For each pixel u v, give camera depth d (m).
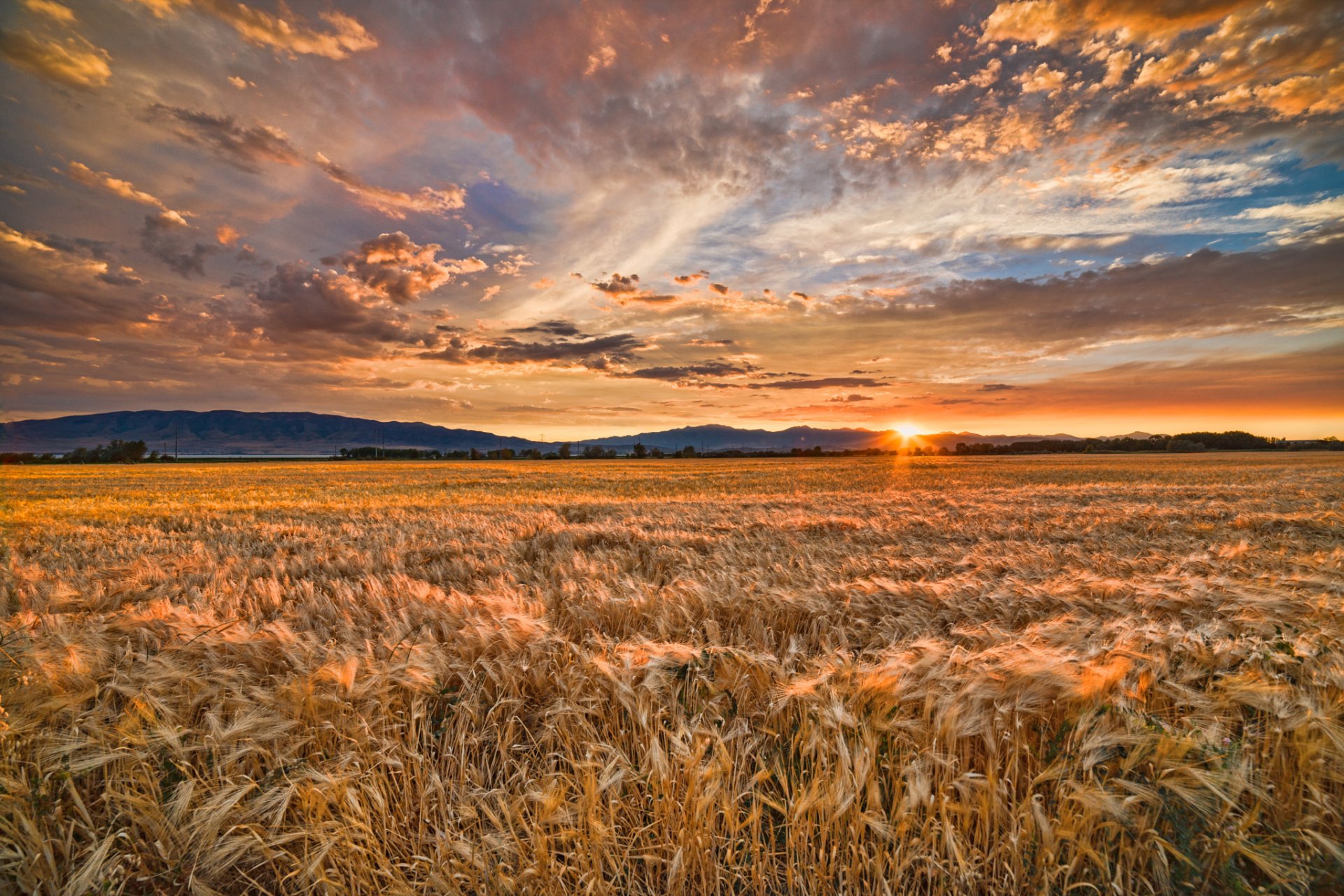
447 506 22.91
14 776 2.89
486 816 2.91
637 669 3.58
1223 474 46.03
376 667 3.58
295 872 2.57
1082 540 12.67
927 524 15.21
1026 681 3.21
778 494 31.03
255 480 52.06
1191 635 3.85
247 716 3.16
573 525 14.72
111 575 8.23
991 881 2.52
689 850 2.60
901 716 3.12
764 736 3.36
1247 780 2.66
